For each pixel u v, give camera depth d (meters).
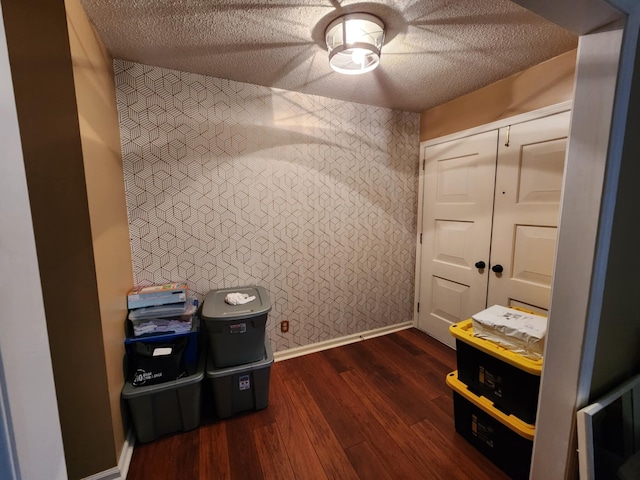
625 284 1.07
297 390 1.92
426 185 2.61
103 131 1.34
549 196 1.74
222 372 1.61
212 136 1.91
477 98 2.11
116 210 1.48
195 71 1.80
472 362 1.44
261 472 1.33
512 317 1.42
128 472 1.33
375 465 1.37
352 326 2.60
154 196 1.80
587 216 0.92
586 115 0.91
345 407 1.76
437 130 2.47
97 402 1.23
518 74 1.84
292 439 1.52
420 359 2.30
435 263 2.59
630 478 1.10
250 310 1.64
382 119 2.48
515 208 1.92
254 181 2.06
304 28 1.38
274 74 1.84
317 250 2.35
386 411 1.72
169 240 1.86
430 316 2.69
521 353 1.26
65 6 1.02
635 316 1.16
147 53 1.58
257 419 1.67
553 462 1.08
